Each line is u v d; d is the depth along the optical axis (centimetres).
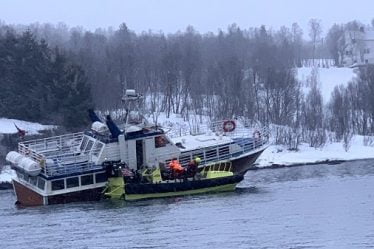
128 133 6384
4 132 10131
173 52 15812
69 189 6191
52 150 6762
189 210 5512
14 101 11150
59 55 11175
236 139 6969
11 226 5184
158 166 6419
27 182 6438
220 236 4553
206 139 6881
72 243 4538
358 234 4488
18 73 11319
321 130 11850
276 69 15812
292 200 5916
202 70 15725
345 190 6519
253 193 6394
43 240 4666
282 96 13075
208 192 6369
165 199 6131
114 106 12431
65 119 10538
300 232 4597
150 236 4641
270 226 4816
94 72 13112
